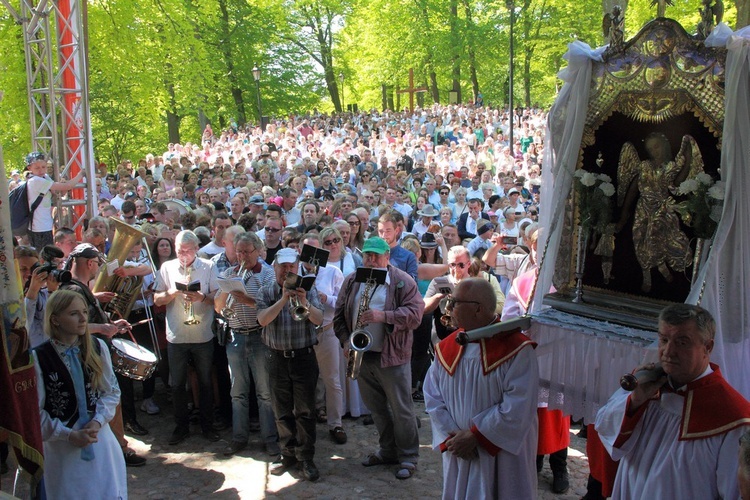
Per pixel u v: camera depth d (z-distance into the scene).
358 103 57.44
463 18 40.22
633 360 3.82
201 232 8.08
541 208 4.71
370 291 5.50
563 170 4.40
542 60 39.41
